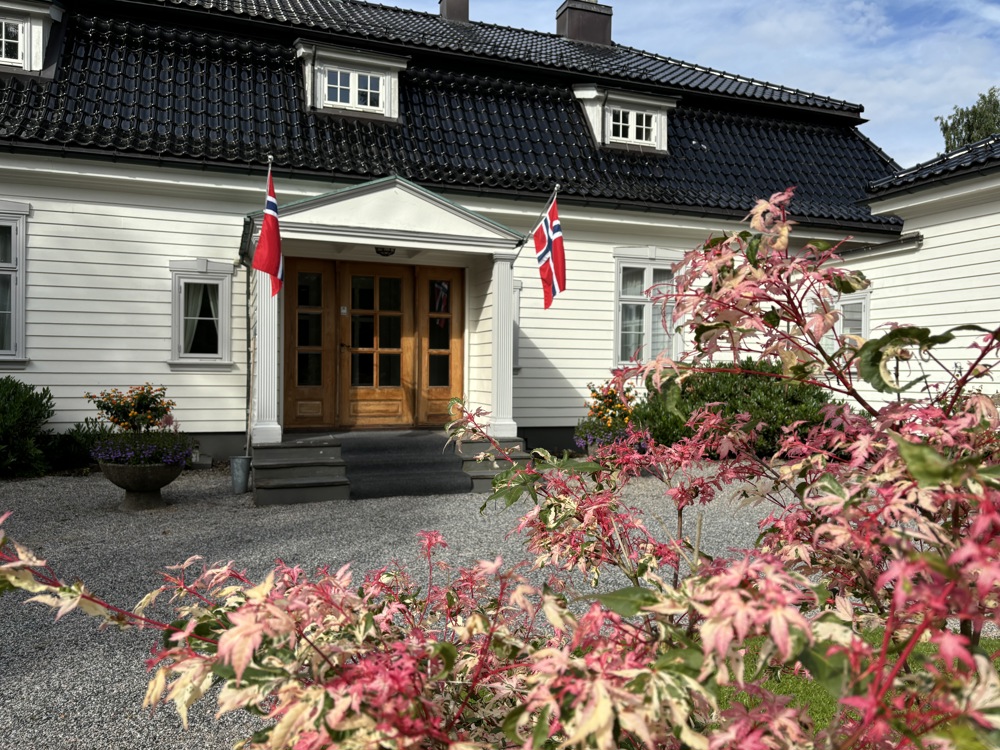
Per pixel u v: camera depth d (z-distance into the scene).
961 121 27.97
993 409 1.55
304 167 10.10
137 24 11.13
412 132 11.68
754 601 1.13
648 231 12.30
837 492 1.47
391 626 1.74
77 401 9.77
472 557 5.79
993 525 1.23
